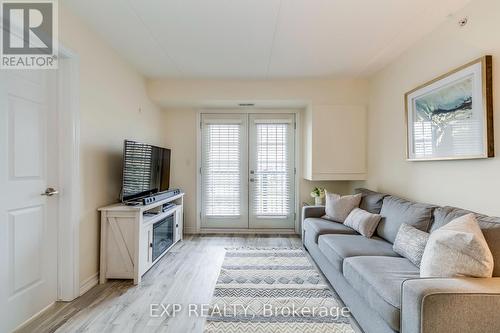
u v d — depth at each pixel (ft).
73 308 7.22
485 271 4.66
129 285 8.64
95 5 7.21
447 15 7.55
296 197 15.66
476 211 6.68
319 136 13.47
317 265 10.14
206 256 11.48
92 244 8.59
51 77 7.34
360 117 13.51
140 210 8.84
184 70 12.17
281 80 13.47
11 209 6.14
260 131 15.61
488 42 6.35
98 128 8.96
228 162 15.69
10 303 6.09
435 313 4.12
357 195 11.36
